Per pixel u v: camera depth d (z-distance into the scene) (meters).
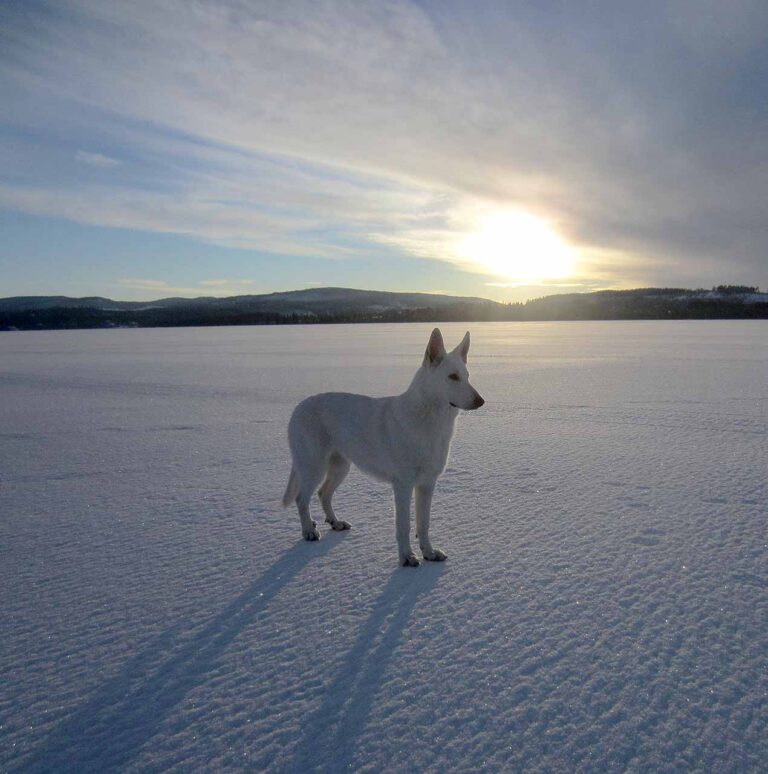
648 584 3.81
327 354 28.30
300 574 4.15
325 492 5.17
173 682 2.89
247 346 36.84
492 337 43.22
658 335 43.88
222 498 5.94
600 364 20.52
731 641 3.13
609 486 5.99
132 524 5.18
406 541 4.30
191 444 8.55
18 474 6.92
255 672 2.96
